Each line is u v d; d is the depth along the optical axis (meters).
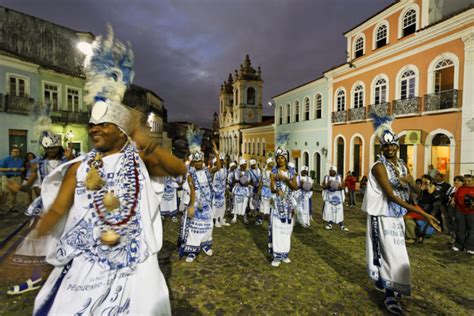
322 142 20.95
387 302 3.62
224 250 5.95
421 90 13.23
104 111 1.60
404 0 14.09
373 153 16.22
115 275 1.54
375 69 16.02
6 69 17.97
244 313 3.59
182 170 1.85
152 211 1.72
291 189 5.12
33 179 4.40
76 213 1.55
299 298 3.98
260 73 41.72
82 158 1.64
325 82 20.48
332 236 7.23
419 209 3.10
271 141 30.05
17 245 2.98
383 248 3.44
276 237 5.09
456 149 11.50
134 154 1.71
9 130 18.19
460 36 11.27
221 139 50.69
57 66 22.42
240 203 8.54
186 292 4.11
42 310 1.56
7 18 19.73
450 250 6.28
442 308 3.76
